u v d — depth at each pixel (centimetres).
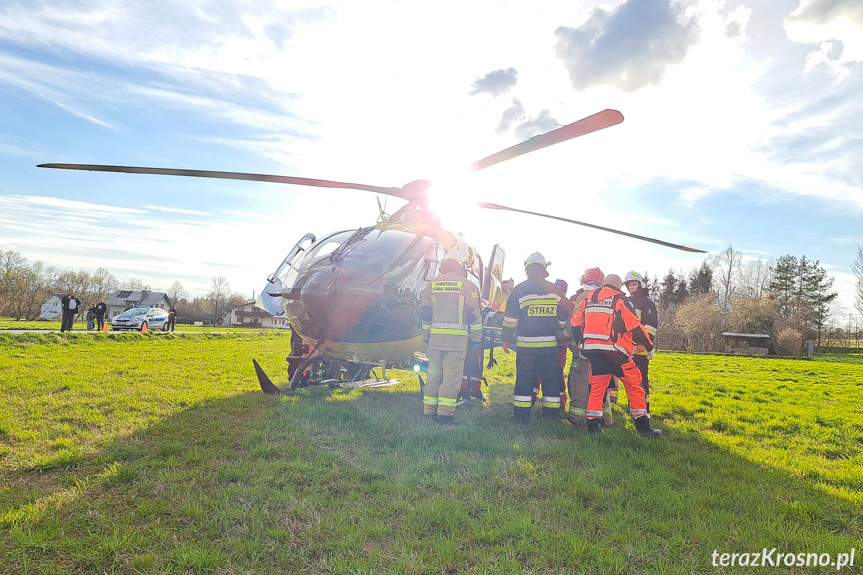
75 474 376
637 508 356
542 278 618
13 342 1266
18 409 557
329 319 641
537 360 620
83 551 269
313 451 454
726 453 507
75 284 9362
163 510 321
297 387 764
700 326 4969
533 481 403
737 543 308
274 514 325
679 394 927
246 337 2506
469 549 296
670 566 280
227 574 259
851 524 341
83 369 888
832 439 584
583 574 271
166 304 8462
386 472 411
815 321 6438
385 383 866
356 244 666
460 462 444
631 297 657
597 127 432
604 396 620
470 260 762
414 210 754
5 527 293
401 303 639
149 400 638
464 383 735
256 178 626
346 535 299
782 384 1176
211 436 483
